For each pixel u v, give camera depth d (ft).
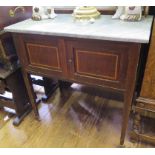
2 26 4.32
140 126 4.56
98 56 3.37
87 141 4.67
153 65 3.22
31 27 3.86
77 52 3.54
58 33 3.39
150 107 3.66
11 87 4.92
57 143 4.68
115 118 5.29
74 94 6.45
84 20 3.91
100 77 3.62
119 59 3.20
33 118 5.53
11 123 5.42
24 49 4.17
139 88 4.05
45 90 6.15
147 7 3.79
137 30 3.16
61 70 4.02
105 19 4.02
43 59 4.09
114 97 6.13
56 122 5.32
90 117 5.40
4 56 4.58
